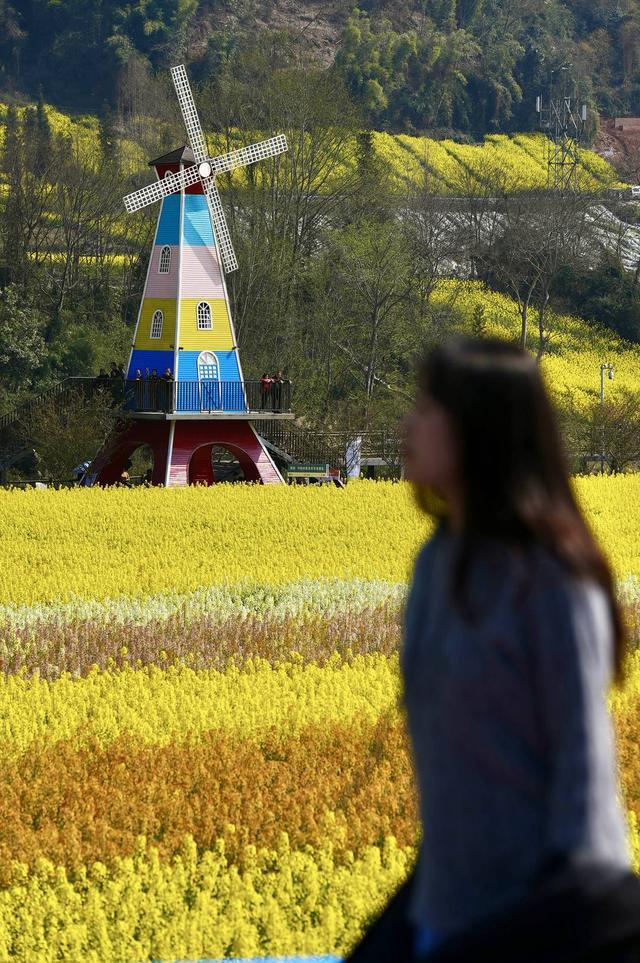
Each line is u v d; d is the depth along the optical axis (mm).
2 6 193125
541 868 4469
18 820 13664
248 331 86312
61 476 58094
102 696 19875
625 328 115625
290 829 13148
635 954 4367
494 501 4660
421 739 4816
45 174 106188
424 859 4844
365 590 30672
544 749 4551
